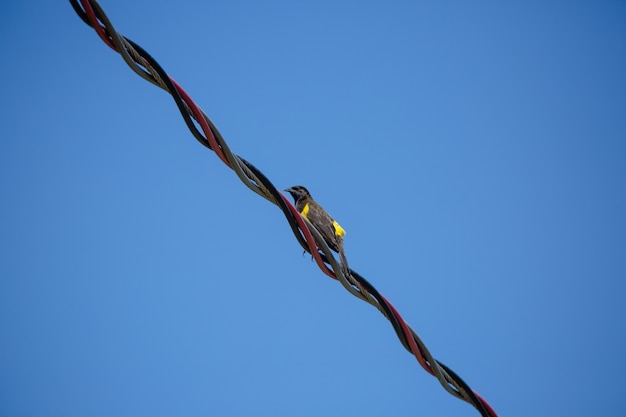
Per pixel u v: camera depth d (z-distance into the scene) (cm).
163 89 843
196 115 846
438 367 889
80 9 803
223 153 855
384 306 895
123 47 817
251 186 879
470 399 904
